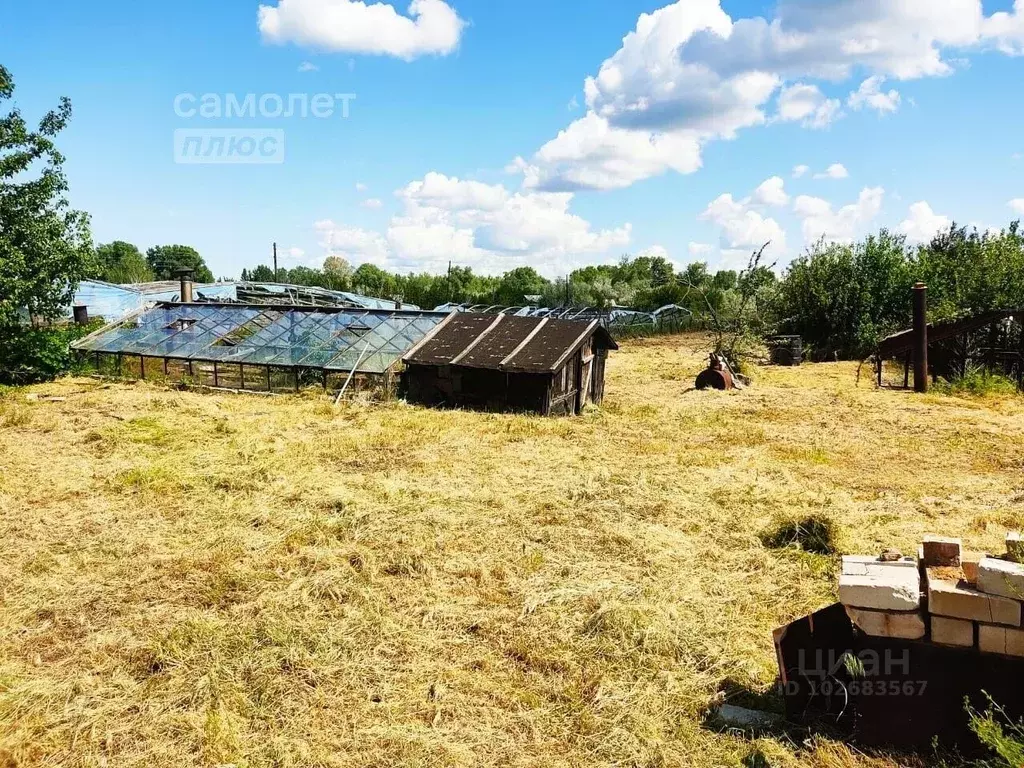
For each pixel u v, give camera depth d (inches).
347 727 159.9
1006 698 137.3
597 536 274.7
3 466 386.9
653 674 179.3
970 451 435.5
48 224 719.1
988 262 957.8
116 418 530.6
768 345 1036.5
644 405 642.2
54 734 159.5
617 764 146.8
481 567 244.5
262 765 147.8
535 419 544.1
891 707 145.3
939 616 140.5
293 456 408.2
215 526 293.3
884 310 1127.6
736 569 244.8
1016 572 134.0
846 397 669.3
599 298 1895.9
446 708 166.6
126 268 2374.5
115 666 187.5
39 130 721.6
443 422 522.6
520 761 148.3
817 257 1191.6
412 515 299.0
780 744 149.3
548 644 194.4
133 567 252.5
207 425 500.4
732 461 404.8
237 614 215.2
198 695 171.6
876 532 277.4
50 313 750.5
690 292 1769.2
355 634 200.7
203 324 792.3
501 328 652.7
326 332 720.3
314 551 261.3
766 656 186.4
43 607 221.0
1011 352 732.0
